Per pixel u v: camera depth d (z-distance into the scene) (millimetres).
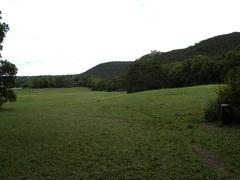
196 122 28922
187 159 16438
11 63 47938
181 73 105188
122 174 14336
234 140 20250
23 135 25062
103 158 17109
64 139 22922
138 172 14539
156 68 105812
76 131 26547
